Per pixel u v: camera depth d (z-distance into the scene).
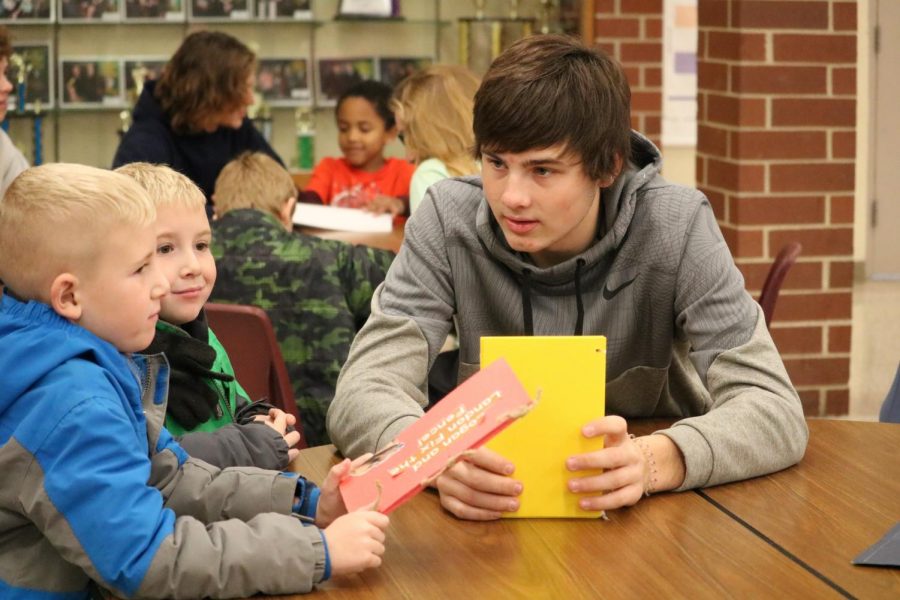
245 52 4.34
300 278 2.79
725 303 1.71
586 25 5.68
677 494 1.53
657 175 1.82
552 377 1.44
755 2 4.01
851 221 4.16
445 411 1.36
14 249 1.32
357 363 1.73
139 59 5.44
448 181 1.90
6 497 1.25
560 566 1.31
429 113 3.40
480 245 1.83
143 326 1.35
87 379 1.26
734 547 1.36
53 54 5.36
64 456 1.22
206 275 1.83
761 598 1.22
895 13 6.70
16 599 1.32
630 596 1.23
